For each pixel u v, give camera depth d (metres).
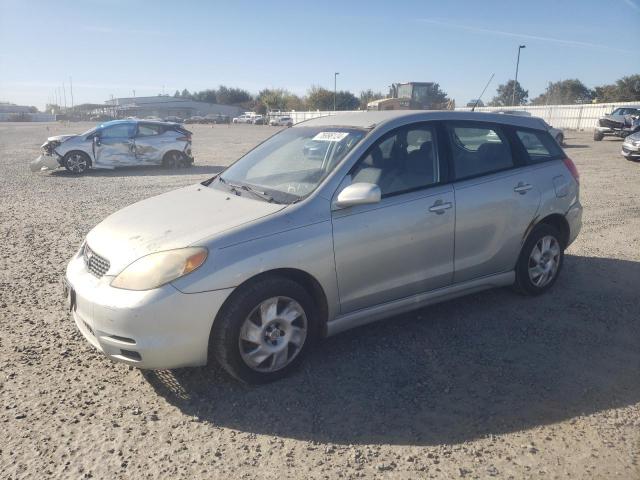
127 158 15.81
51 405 3.27
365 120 4.23
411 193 3.95
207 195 4.12
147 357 3.12
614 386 3.45
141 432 3.02
